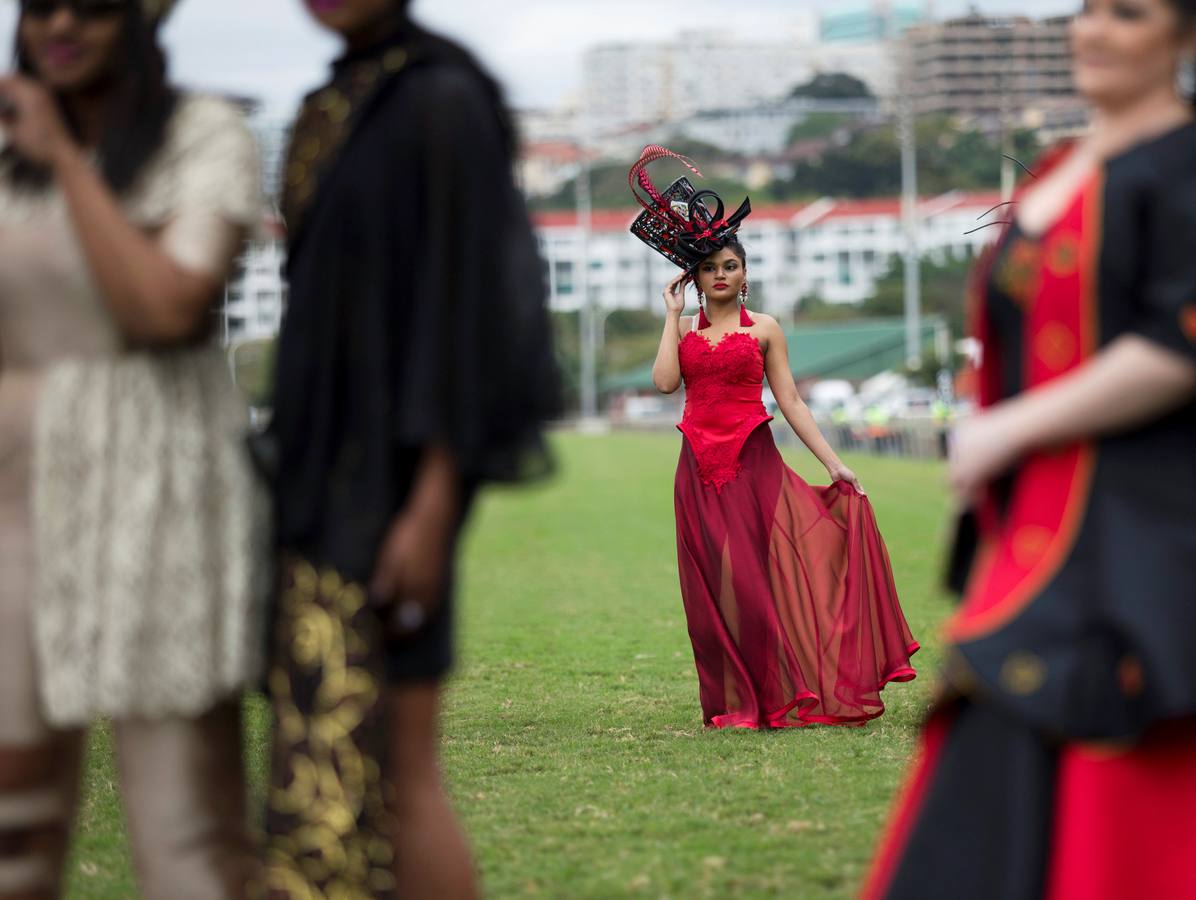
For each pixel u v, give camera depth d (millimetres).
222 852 4688
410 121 4426
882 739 9602
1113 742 4082
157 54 4730
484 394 4348
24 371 4676
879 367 135500
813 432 10602
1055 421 4215
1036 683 4133
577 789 8258
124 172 4598
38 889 4758
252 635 4605
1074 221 4332
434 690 4559
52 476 4547
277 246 4805
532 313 4414
